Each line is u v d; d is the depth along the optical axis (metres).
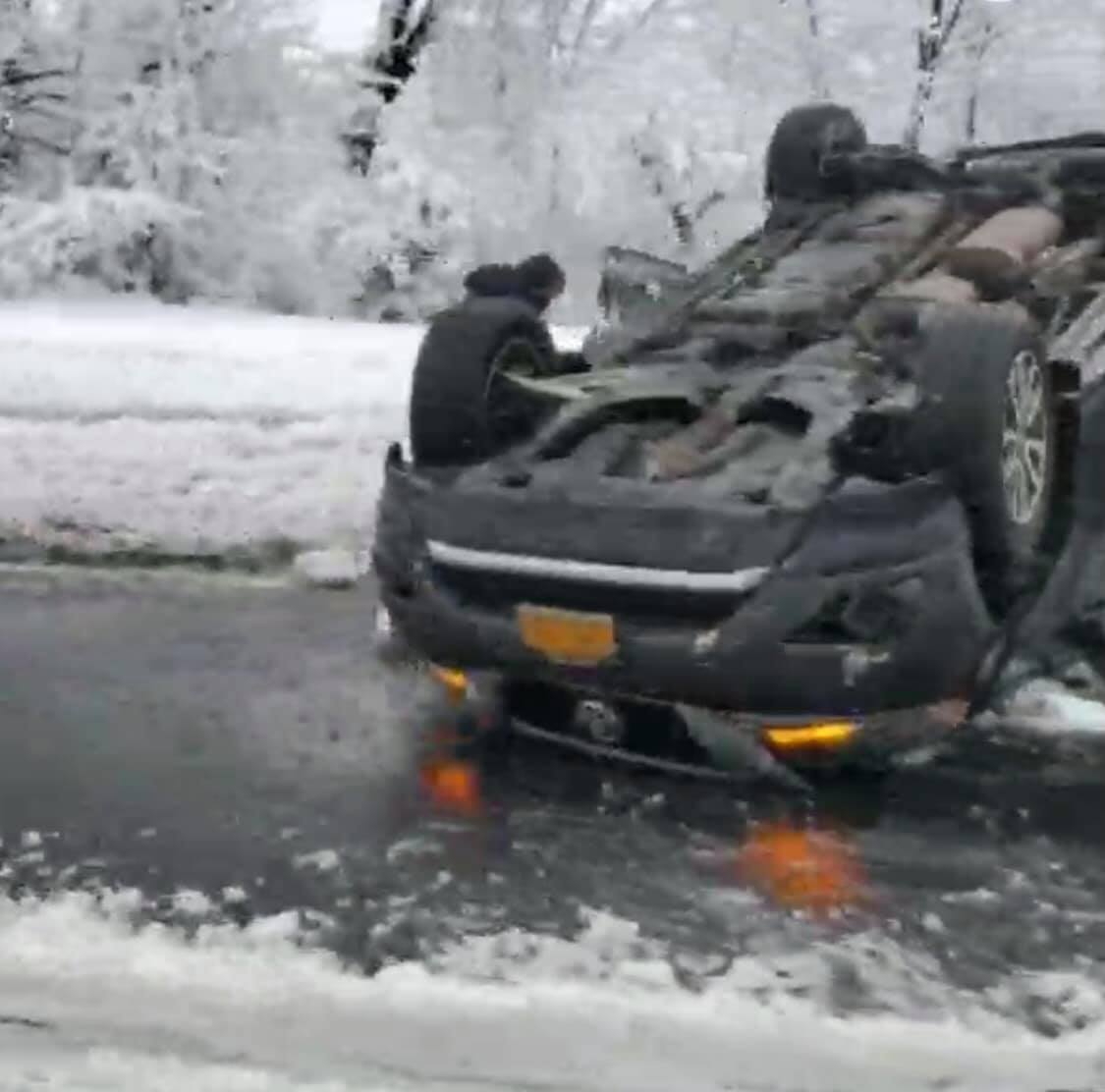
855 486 5.38
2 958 4.58
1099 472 6.16
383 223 19.95
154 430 10.34
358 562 8.94
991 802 5.78
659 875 5.21
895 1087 4.07
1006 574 5.60
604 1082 4.08
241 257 19.62
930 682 5.39
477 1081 4.07
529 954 4.67
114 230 18.42
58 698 6.84
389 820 5.63
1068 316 6.44
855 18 22.20
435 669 6.04
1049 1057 4.19
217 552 9.08
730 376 6.45
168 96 19.19
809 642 5.30
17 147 19.34
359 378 11.95
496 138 21.22
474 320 6.36
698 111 22.30
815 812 5.68
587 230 21.41
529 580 5.57
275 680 7.13
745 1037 4.26
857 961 4.66
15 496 9.44
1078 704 6.59
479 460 6.14
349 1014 4.34
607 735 5.84
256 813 5.69
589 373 6.67
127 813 5.67
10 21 18.89
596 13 22.97
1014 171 7.36
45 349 12.59
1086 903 5.05
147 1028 4.27
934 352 5.49
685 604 5.35
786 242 7.43
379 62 21.38
